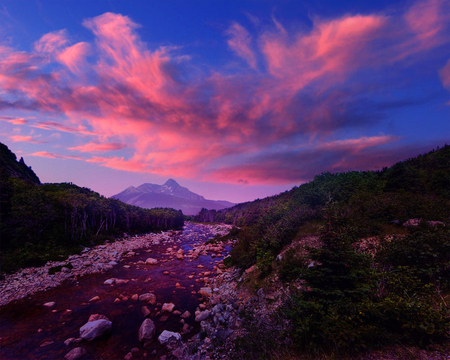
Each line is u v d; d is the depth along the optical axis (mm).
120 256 24000
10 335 8805
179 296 13500
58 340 8648
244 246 18234
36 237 23156
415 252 7105
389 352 4375
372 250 8969
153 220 60844
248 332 7234
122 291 14047
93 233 33438
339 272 6148
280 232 15922
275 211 21781
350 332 4578
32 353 7773
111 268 19203
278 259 13039
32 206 23719
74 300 12383
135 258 23922
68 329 9445
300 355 5109
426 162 31016
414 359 4004
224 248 32094
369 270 6367
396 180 21438
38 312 10781
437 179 20812
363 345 4516
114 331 9406
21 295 12469
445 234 7355
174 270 19562
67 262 19641
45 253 20750
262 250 14672
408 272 6172
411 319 4586
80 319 10328
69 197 34281
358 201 15516
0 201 22688
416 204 13109
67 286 14430
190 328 9680
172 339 8594
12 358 7477
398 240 7977
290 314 5945
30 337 8742
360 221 12562
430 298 5492
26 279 14797
